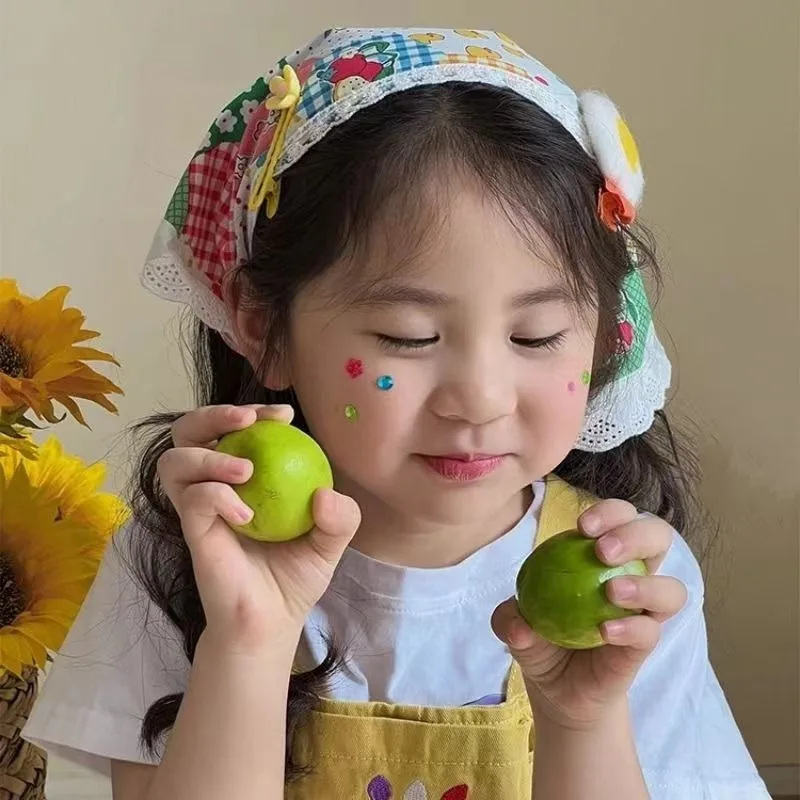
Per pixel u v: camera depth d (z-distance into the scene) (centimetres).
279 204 79
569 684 75
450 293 72
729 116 147
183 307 142
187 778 72
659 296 133
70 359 86
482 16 144
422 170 73
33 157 141
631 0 145
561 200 76
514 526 95
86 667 89
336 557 72
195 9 141
